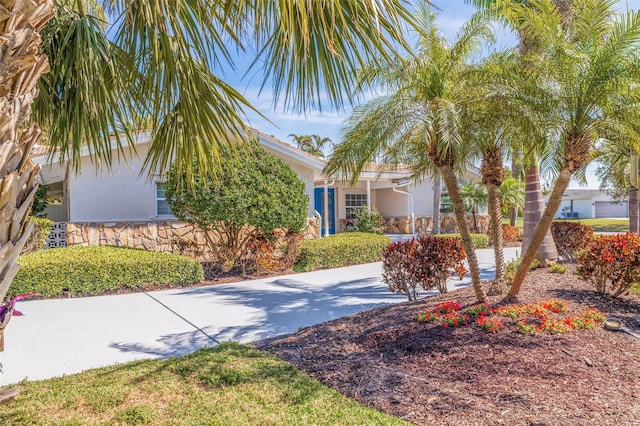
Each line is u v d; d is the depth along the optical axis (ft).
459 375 12.30
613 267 18.51
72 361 14.62
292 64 9.89
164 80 12.11
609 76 15.98
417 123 15.81
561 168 16.71
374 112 17.20
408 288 24.36
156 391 11.54
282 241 34.99
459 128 16.60
